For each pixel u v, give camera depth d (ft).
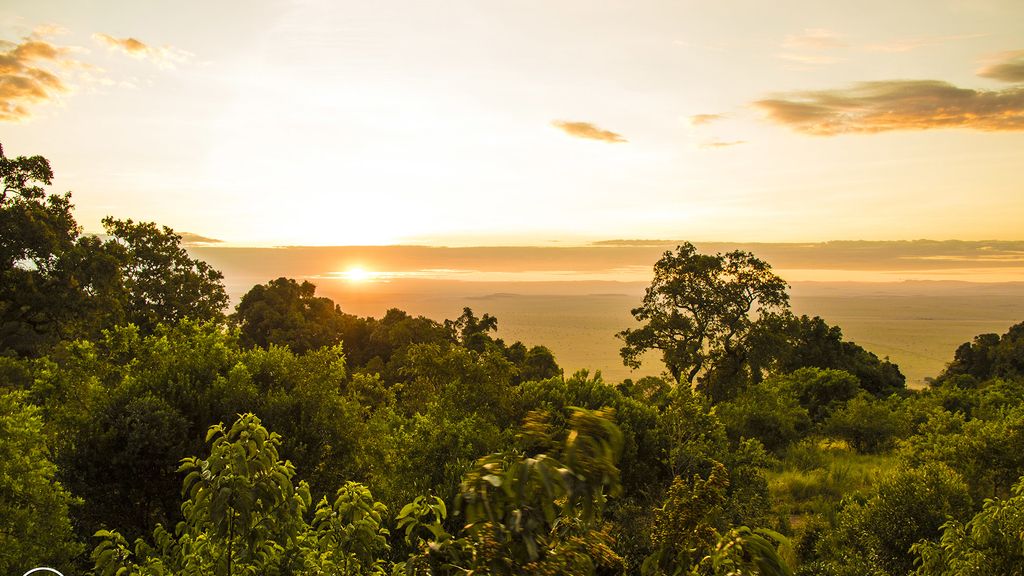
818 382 140.05
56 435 39.58
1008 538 22.91
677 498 13.39
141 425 37.83
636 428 53.42
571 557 8.57
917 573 27.48
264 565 15.52
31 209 90.48
